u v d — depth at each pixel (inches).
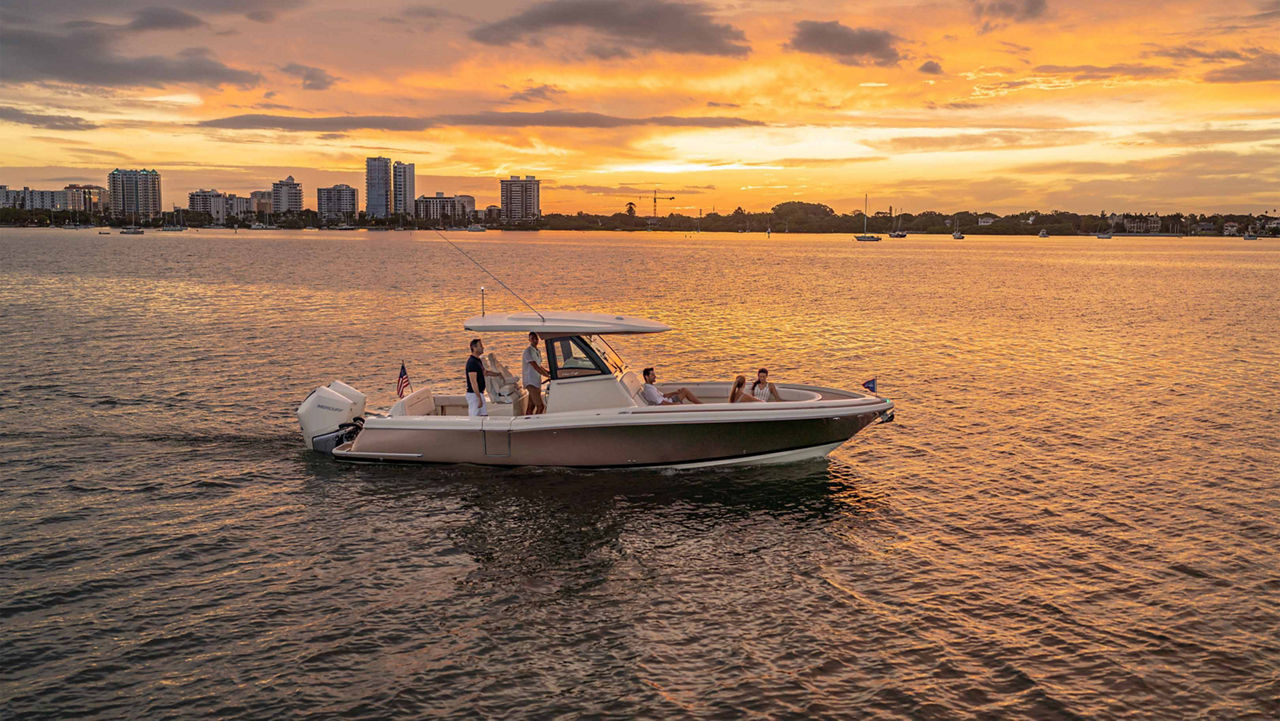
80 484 574.6
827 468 621.9
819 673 350.9
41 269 2918.3
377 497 558.9
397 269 3193.9
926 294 2220.7
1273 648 367.6
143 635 378.6
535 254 5270.7
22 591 417.7
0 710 322.0
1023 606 406.9
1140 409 818.2
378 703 329.1
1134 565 452.4
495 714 323.3
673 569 453.1
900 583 433.4
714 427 594.2
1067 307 1867.6
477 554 472.4
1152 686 339.9
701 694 336.8
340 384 668.7
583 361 609.3
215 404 813.2
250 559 460.4
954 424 756.6
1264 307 1884.8
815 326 1471.5
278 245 6397.6
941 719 319.3
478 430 605.6
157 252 4584.2
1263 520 517.0
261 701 330.0
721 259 4697.3
